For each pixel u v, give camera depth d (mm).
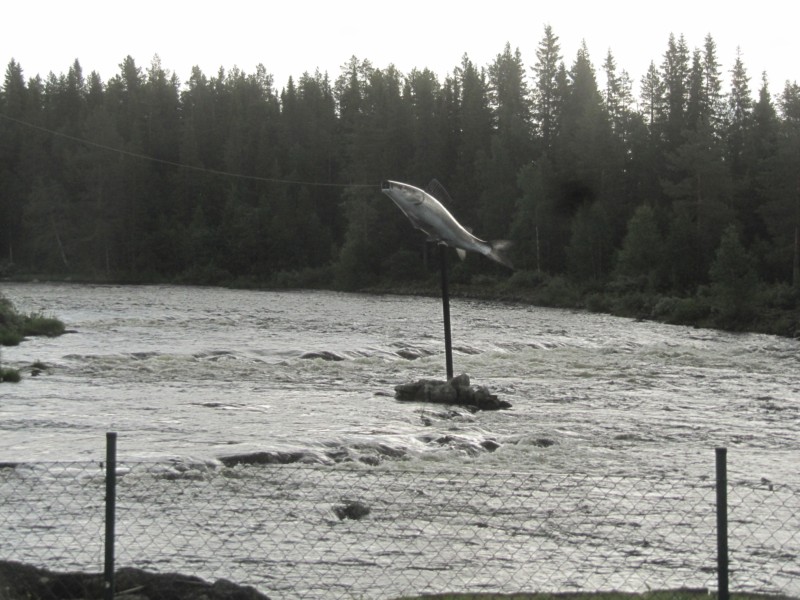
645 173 133500
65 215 157500
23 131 171000
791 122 109062
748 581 16859
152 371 44031
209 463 24469
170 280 150750
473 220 144000
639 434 31859
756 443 30984
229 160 164250
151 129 170625
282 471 24219
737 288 80062
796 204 103312
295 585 15828
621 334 71312
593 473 25484
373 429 30859
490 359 53281
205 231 151625
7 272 149625
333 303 102250
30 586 13688
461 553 17938
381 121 151625
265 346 54812
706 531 19859
